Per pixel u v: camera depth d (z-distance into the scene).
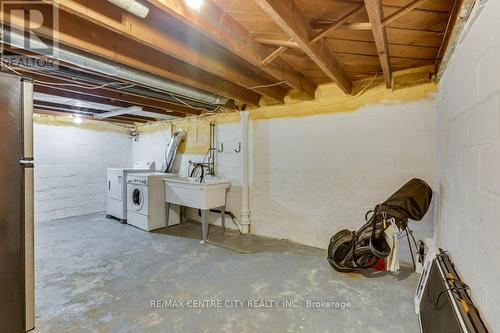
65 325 1.82
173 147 4.83
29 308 1.71
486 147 1.18
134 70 2.34
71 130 5.16
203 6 1.55
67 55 1.88
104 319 1.90
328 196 3.30
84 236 3.85
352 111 3.08
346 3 1.54
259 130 3.88
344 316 1.95
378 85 2.89
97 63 2.07
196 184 3.75
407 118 2.74
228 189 4.28
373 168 2.96
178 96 3.33
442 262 1.76
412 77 2.69
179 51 1.95
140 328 1.81
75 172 5.22
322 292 2.28
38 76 2.57
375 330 1.80
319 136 3.34
